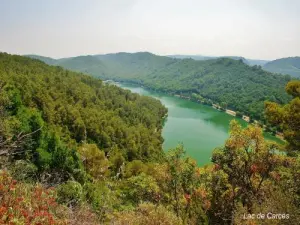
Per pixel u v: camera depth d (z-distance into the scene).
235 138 16.33
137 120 87.94
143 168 39.62
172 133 83.44
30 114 27.16
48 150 26.52
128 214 10.72
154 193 16.78
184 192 15.97
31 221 6.29
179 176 15.87
